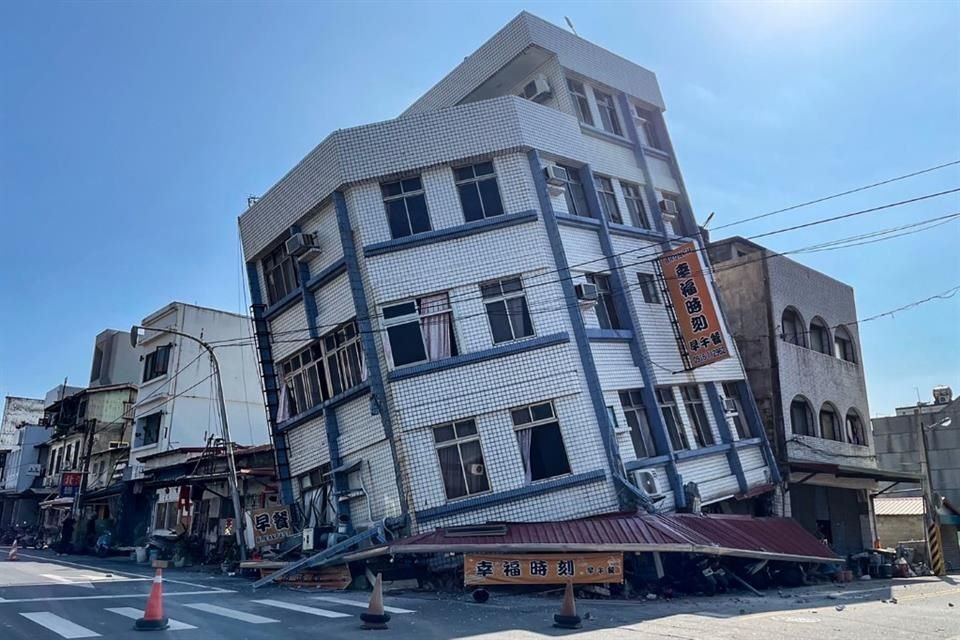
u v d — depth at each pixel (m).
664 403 18.38
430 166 17.45
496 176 17.61
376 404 16.16
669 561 14.48
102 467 37.56
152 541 28.52
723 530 15.47
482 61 20.75
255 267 21.20
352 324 17.62
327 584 15.30
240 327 34.28
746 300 23.39
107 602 11.52
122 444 36.91
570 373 16.19
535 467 15.80
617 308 18.22
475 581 12.98
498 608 11.39
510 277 16.91
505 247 17.03
